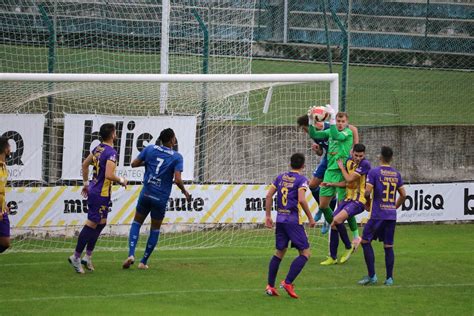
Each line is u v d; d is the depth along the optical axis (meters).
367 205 39.44
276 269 33.78
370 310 31.70
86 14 75.00
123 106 50.41
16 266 39.28
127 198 47.47
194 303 32.16
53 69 48.53
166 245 45.59
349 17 66.56
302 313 30.89
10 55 72.44
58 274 37.50
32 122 46.56
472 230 51.50
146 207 38.88
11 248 43.97
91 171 47.47
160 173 38.53
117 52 75.56
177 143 48.41
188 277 37.34
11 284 35.19
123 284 35.53
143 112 50.31
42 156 46.88
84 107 49.81
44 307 30.95
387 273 36.59
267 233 48.91
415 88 70.88
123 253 43.31
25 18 72.88
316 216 47.62
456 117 64.00
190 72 64.50
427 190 52.97
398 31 80.56
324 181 41.66
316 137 42.06
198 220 48.66
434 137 54.88
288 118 56.69
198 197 48.59
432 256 43.41
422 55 79.19
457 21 79.88
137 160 39.00
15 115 46.25
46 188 46.38
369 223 36.47
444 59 79.25
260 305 32.06
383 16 80.69
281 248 33.75
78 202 46.94
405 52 79.75
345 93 53.03
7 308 30.70
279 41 82.88
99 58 75.06
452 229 51.72
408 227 52.19
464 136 55.16
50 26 48.59
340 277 38.06
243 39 66.62
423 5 80.31
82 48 75.00
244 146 51.19
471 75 75.56
